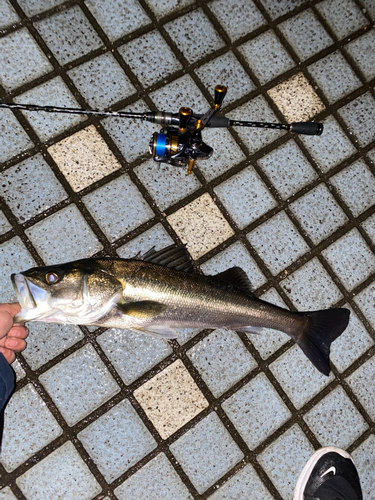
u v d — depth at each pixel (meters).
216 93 0.70
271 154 0.93
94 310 0.75
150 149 0.77
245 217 0.91
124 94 0.90
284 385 0.90
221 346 0.89
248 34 0.94
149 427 0.86
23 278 0.73
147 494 0.85
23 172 0.86
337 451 0.89
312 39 0.96
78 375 0.85
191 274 0.77
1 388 0.72
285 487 0.88
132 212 0.88
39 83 0.88
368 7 0.97
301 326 0.83
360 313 0.93
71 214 0.87
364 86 0.97
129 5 0.91
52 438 0.84
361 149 0.97
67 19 0.89
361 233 0.95
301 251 0.93
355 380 0.92
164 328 0.78
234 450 0.88
